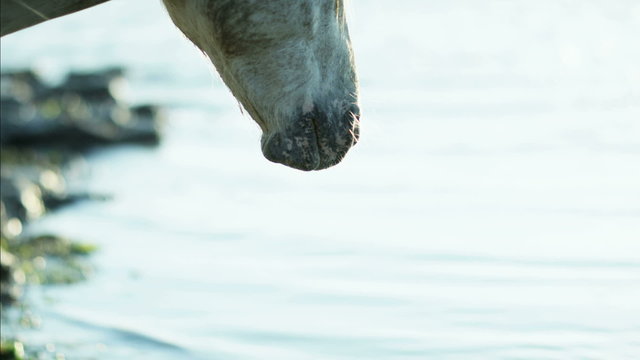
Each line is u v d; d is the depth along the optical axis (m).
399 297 10.31
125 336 9.73
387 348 9.13
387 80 20.77
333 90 6.16
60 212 14.85
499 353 8.83
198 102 22.53
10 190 14.59
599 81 19.03
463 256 11.36
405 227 12.58
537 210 12.73
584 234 11.73
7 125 19.47
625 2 24.69
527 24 24.09
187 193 15.41
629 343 8.84
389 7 27.66
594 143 15.46
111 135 19.34
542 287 10.28
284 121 6.10
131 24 32.50
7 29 6.48
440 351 8.98
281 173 15.91
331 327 9.69
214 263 11.88
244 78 6.14
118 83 23.45
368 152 16.02
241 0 5.93
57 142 19.39
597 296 9.94
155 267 11.86
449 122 17.44
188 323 10.03
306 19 6.02
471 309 9.84
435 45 23.23
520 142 15.94
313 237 12.52
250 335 9.62
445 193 13.84
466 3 26.86
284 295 10.62
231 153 17.91
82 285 11.29
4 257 11.24
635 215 12.23
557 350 8.79
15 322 10.13
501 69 20.92
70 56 28.80
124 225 13.88
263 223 13.37
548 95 18.52
